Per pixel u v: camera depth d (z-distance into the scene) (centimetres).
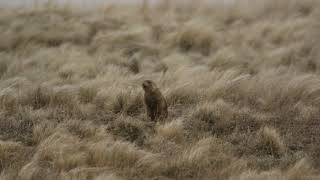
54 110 3825
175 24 6262
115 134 3547
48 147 3119
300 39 5856
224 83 4241
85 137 3406
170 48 5647
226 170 3011
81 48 5572
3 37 5700
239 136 3550
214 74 4525
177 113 3897
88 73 4700
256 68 5000
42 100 3994
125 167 3047
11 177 2839
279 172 2988
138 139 3481
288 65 5156
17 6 7238
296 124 3775
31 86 4244
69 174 2877
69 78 4550
